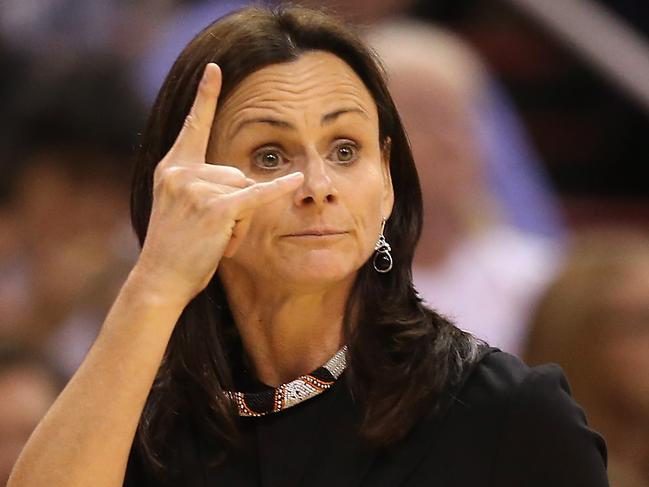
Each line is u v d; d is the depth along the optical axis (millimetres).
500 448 8258
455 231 16094
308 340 8664
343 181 8305
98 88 17875
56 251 16922
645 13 20703
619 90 19203
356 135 8406
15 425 13742
